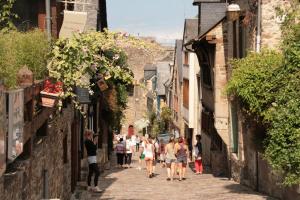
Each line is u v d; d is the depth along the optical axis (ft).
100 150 117.19
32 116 32.91
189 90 163.32
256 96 60.23
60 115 50.14
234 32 90.33
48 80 40.09
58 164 48.96
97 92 98.94
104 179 93.71
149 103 310.45
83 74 46.21
